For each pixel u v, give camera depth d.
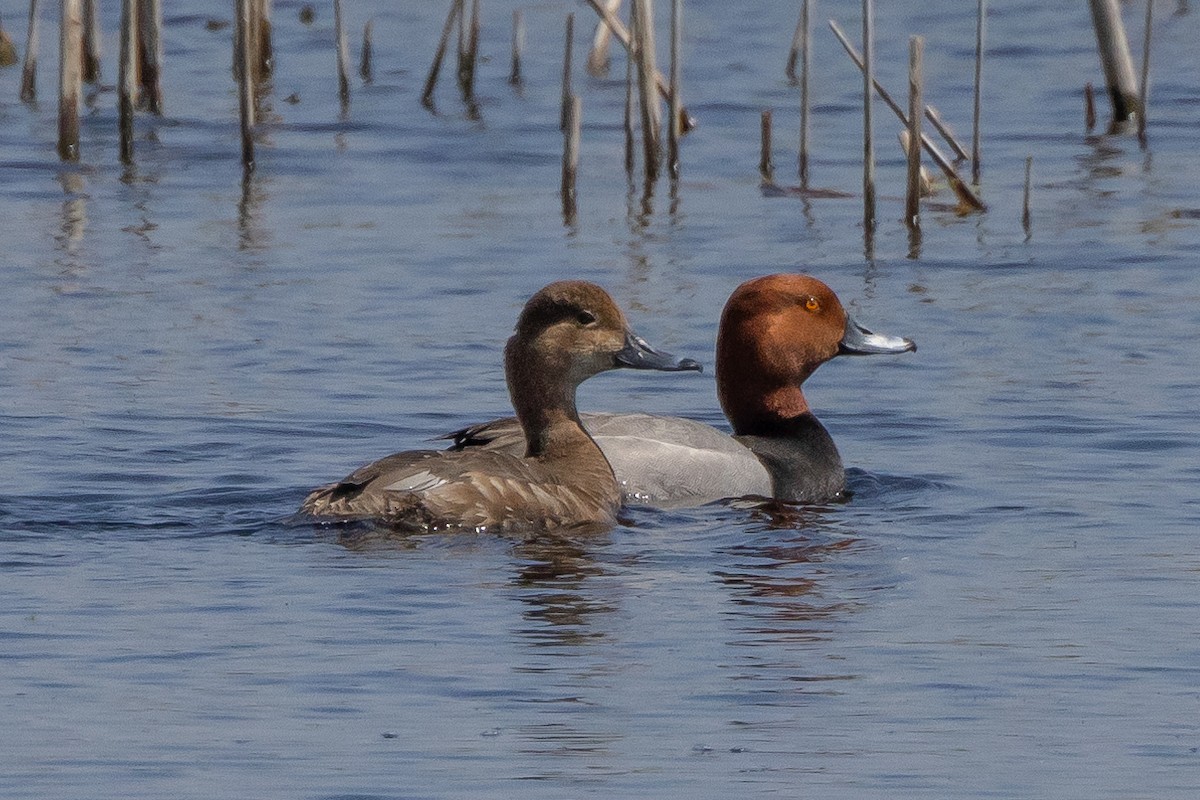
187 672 9.57
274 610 10.45
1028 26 33.72
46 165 24.47
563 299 13.24
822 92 29.11
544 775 8.49
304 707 9.16
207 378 15.95
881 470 14.02
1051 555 11.80
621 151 26.05
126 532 11.91
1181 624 10.43
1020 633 10.30
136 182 23.86
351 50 32.34
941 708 9.30
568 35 25.31
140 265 19.88
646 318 17.97
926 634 10.31
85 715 9.05
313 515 12.02
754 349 14.72
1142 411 15.22
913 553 11.95
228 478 13.30
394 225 21.92
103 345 16.88
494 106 28.56
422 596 10.75
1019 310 18.48
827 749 8.80
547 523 12.30
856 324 15.01
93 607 10.46
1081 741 8.92
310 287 19.12
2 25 32.69
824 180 24.31
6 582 10.87
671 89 24.31
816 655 9.95
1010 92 29.17
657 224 22.05
